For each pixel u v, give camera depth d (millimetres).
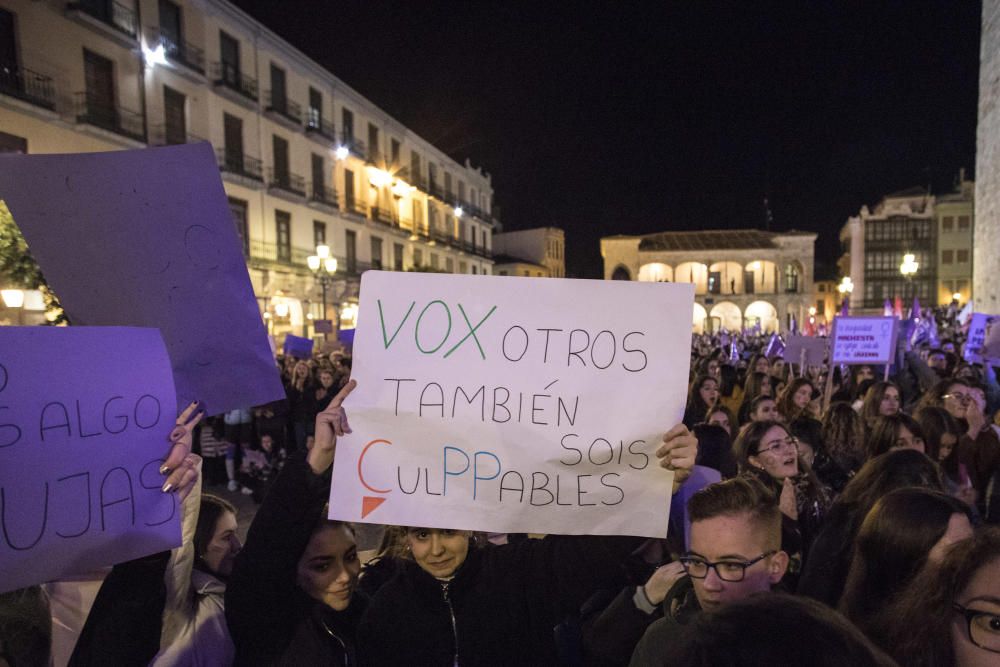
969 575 1287
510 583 1892
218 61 22125
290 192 25250
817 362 8945
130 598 1582
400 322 1812
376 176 32344
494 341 1788
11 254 6750
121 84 18453
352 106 30438
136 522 1516
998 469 3395
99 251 1804
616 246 55656
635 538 1775
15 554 1341
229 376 1904
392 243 33906
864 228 52469
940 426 3746
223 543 2082
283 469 1754
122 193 1785
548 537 1926
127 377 1524
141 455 1536
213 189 1830
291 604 1784
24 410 1370
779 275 53969
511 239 56688
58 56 16672
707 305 54062
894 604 1508
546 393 1767
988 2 22859
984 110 23484
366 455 1771
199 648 1753
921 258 51438
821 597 2342
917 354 9023
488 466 1762
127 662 1539
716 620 848
